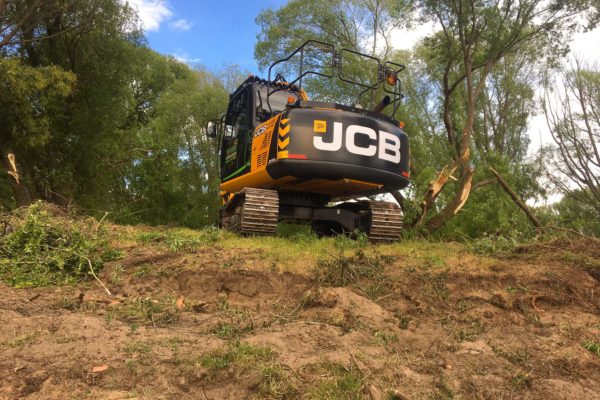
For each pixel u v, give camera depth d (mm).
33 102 16750
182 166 26016
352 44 20703
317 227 11000
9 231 7137
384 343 4207
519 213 14562
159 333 4195
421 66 23625
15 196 17062
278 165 8328
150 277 5727
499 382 3656
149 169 21047
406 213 12609
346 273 5766
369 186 8727
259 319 4695
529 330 4777
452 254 7000
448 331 4703
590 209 21922
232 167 10945
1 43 16219
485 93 28016
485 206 15562
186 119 28188
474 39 16750
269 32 21375
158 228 10680
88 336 3973
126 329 4246
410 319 4875
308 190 9641
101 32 18984
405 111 19859
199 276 5648
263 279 5602
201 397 3254
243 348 3752
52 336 3941
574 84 21453
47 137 16375
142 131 22281
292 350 3871
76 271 6137
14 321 4238
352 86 19703
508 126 29188
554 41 17312
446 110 18656
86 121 18766
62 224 7027
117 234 8375
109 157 20750
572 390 3586
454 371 3816
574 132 20859
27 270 6156
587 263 6191
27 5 16750
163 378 3371
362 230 9898
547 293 5516
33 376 3264
